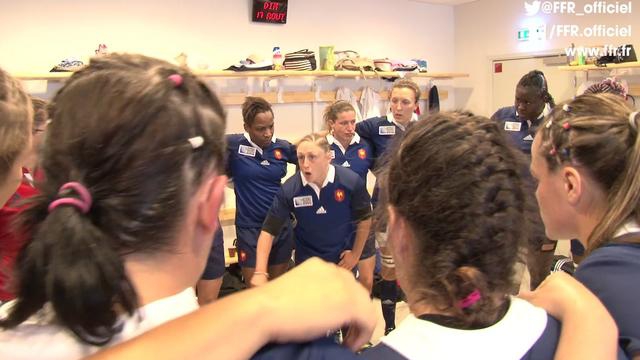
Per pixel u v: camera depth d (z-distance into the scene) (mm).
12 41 3885
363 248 2850
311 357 556
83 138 496
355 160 3873
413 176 666
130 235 510
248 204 3695
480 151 656
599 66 4453
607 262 836
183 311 559
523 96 3408
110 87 507
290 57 4727
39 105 1301
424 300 670
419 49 5957
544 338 647
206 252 593
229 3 4672
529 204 718
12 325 529
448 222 643
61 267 479
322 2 5195
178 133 512
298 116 5129
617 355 664
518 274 683
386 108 5551
